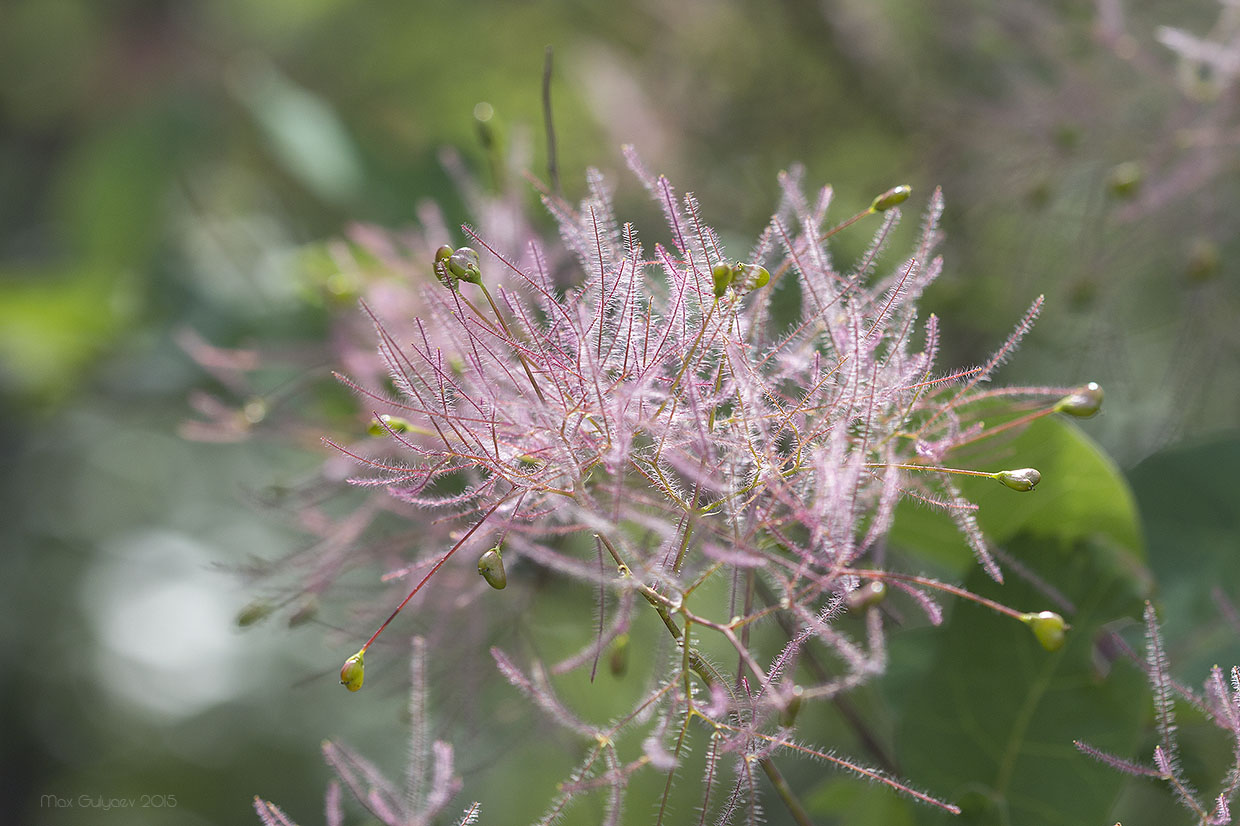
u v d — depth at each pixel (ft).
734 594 0.90
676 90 1.63
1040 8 1.30
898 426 0.92
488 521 0.90
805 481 0.89
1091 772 0.96
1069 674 0.97
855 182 1.54
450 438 0.91
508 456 0.90
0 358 1.56
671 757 0.88
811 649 1.02
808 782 1.41
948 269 1.31
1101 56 1.26
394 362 0.91
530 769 1.72
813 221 0.93
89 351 1.50
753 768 0.88
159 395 1.43
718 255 0.91
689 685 0.89
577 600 1.08
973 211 1.33
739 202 1.51
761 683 0.88
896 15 1.56
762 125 1.59
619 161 1.50
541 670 0.95
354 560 1.05
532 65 1.93
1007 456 0.98
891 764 1.02
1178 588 1.04
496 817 1.76
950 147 1.36
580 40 1.76
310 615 1.04
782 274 0.96
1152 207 1.20
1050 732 0.97
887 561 1.06
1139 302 1.31
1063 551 0.99
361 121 1.96
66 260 1.62
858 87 1.58
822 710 1.41
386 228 1.32
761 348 0.93
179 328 1.43
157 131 1.66
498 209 1.09
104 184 1.63
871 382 0.90
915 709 1.00
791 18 1.60
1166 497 1.07
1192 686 1.00
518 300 0.90
